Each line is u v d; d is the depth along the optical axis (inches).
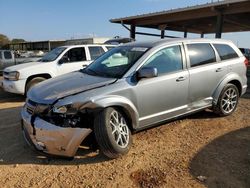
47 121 166.2
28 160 178.9
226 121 243.8
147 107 195.0
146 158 176.9
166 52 211.5
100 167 167.2
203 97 232.5
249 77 501.0
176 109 213.6
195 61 226.7
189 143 198.4
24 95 386.9
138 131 204.2
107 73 199.2
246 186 145.9
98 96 170.7
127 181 152.0
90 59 404.8
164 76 203.6
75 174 160.6
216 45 247.4
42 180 155.4
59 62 385.1
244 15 738.2
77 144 163.3
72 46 399.2
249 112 271.6
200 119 248.5
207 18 767.7
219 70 240.7
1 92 439.8
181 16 717.3
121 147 174.2
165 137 209.5
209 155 179.5
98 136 167.0
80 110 164.7
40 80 373.4
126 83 185.0
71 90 175.6
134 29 858.1
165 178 153.9
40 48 2121.1
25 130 178.9
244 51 759.1
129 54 208.4
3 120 266.8
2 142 209.0
